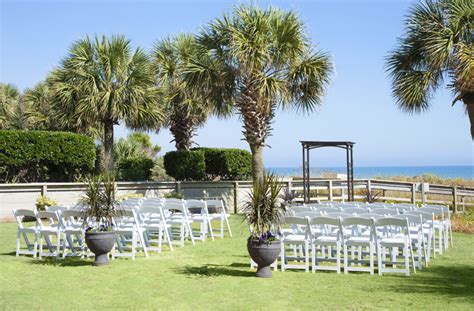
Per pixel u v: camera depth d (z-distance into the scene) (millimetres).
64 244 8273
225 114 16344
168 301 5465
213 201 10867
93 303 5398
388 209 8250
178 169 18297
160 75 18672
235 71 14586
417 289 5898
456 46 12672
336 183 19219
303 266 7164
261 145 14703
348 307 5133
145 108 17094
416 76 13523
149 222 10055
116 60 16422
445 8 13125
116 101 16203
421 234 7629
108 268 7340
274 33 13875
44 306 5277
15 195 14648
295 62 14289
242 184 18625
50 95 17531
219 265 7598
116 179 18484
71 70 16406
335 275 6832
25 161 15055
